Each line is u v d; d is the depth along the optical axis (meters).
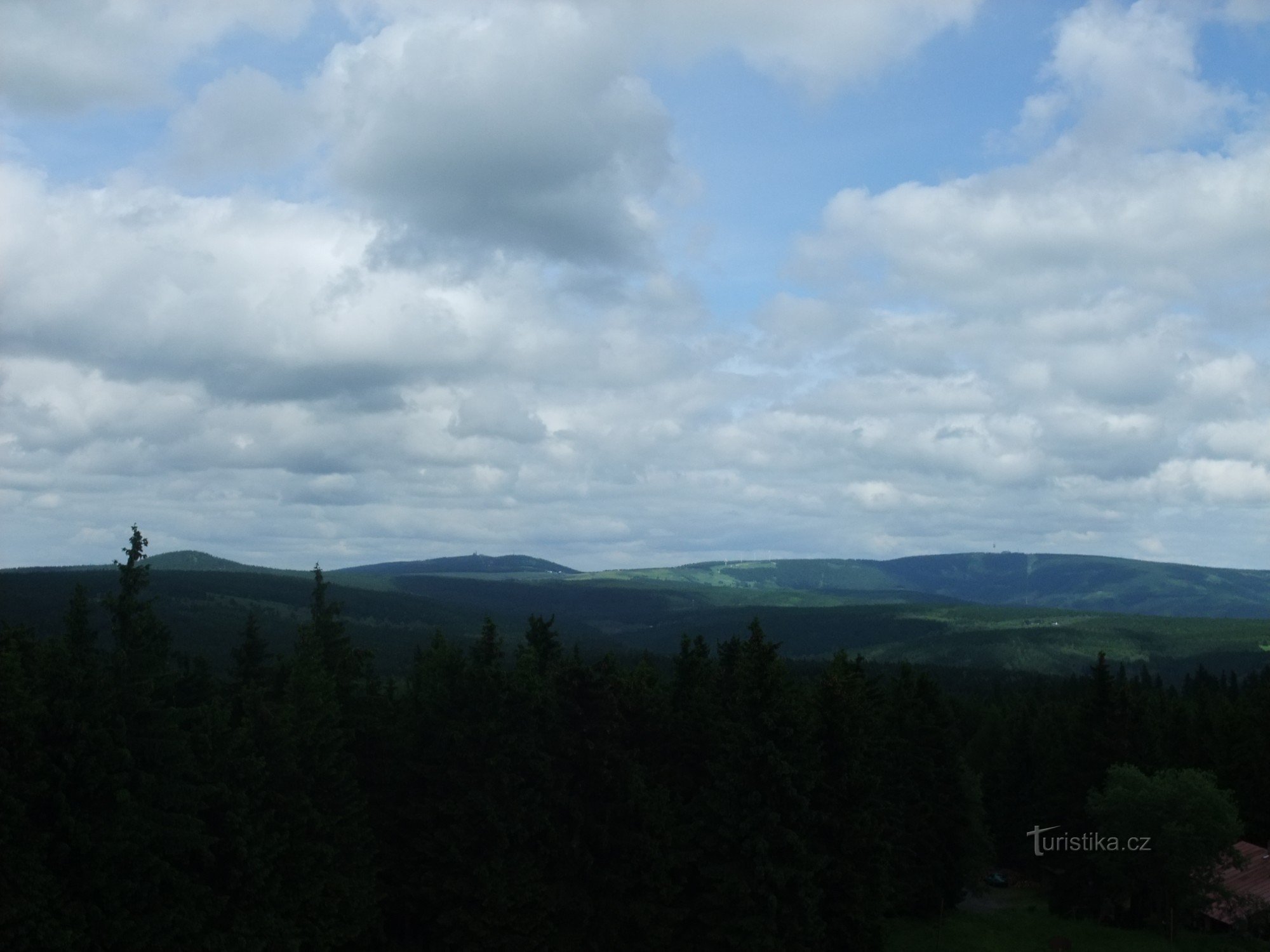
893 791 90.00
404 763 66.75
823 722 74.19
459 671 68.50
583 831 65.94
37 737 47.31
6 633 55.25
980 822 94.81
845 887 70.81
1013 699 186.25
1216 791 88.88
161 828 49.31
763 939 65.44
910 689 95.00
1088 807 92.75
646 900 66.19
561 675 68.69
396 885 65.00
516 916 61.75
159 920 48.47
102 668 52.03
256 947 51.69
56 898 45.00
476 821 62.94
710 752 73.62
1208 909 90.06
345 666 77.38
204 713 55.09
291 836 56.97
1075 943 87.12
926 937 86.94
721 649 87.62
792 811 69.06
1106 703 99.12
